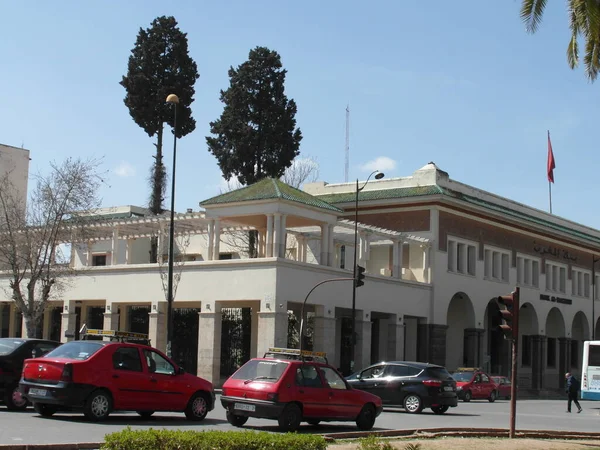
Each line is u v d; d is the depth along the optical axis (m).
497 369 62.97
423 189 53.72
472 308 56.25
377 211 55.56
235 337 46.88
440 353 52.34
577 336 73.56
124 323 47.81
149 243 57.44
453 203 54.19
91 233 46.34
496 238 60.00
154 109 60.56
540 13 22.28
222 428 20.03
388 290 48.34
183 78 61.81
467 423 26.16
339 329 50.69
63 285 46.88
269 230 41.94
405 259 54.28
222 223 49.75
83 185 42.91
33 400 19.55
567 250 70.44
